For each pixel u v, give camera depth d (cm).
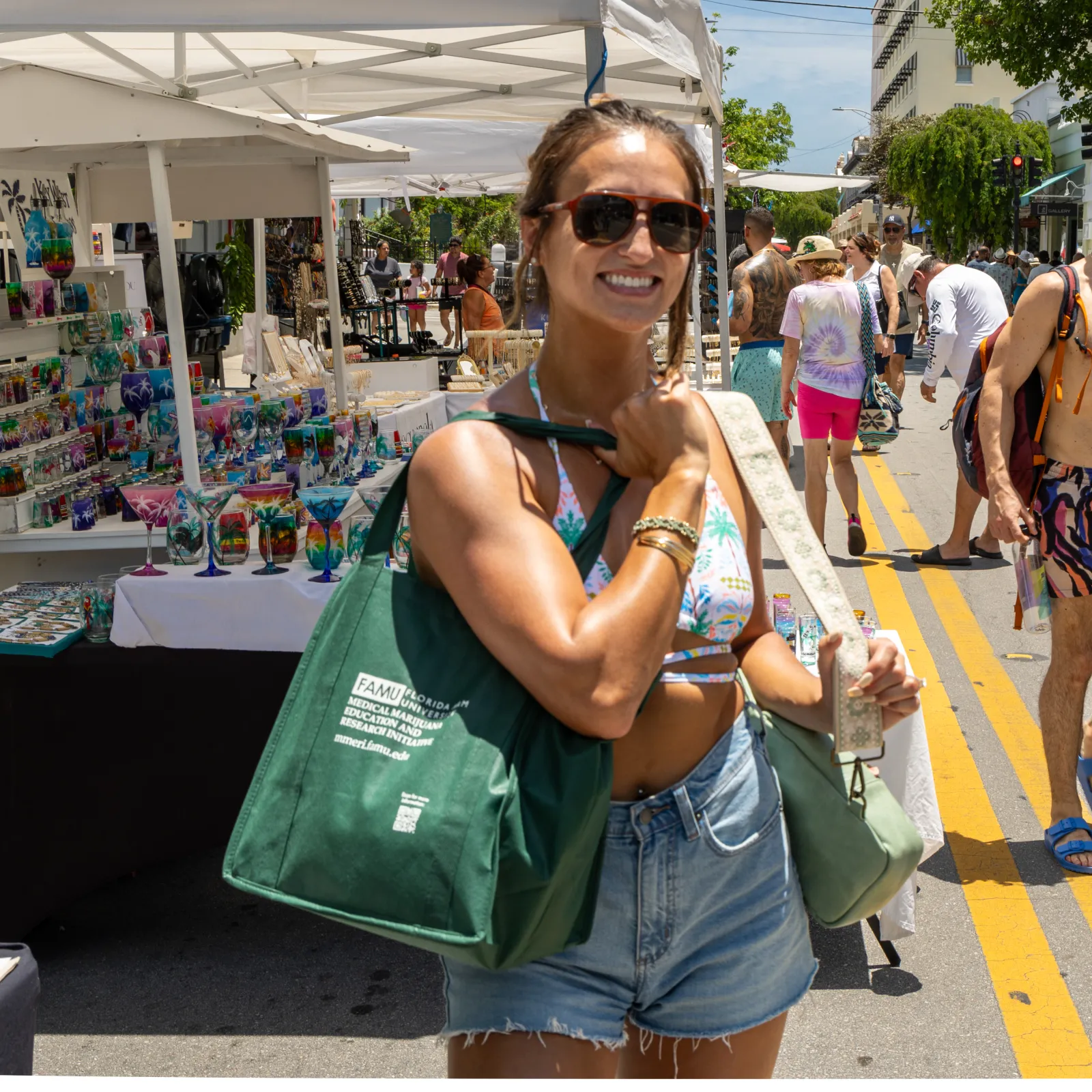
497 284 2045
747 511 185
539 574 149
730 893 172
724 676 174
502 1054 164
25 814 370
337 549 371
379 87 680
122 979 362
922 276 1078
